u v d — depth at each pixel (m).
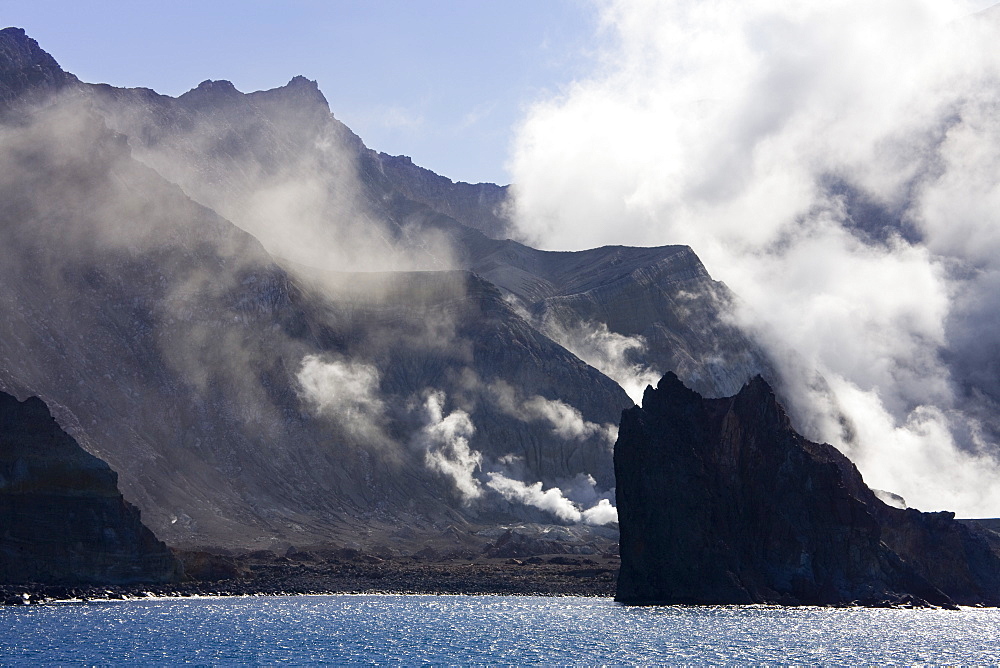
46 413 170.38
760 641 132.88
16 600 154.38
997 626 156.38
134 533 179.38
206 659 114.94
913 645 133.12
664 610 168.50
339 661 115.75
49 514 167.62
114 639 125.69
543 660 117.56
